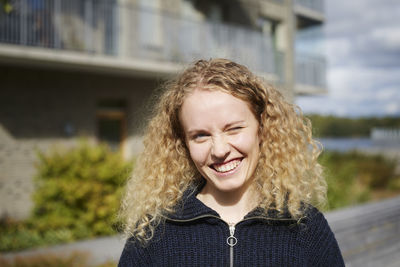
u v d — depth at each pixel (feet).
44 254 15.72
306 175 5.60
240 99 4.62
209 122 4.50
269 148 5.22
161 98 5.81
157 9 31.94
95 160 21.72
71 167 21.35
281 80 37.52
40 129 25.84
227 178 4.65
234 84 4.57
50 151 23.61
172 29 31.22
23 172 25.20
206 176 4.78
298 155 5.42
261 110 5.07
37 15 24.23
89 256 15.47
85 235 20.45
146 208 5.25
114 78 29.12
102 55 25.94
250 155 4.70
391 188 39.96
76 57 24.84
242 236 4.77
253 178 5.19
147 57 30.32
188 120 4.66
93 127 28.02
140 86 30.48
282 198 4.91
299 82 40.65
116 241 18.24
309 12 42.42
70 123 26.91
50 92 26.27
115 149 29.66
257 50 35.94
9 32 23.32
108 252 16.12
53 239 19.84
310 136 5.80
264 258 4.68
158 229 4.95
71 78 27.17
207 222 4.88
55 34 24.84
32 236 19.80
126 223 5.65
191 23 32.22
